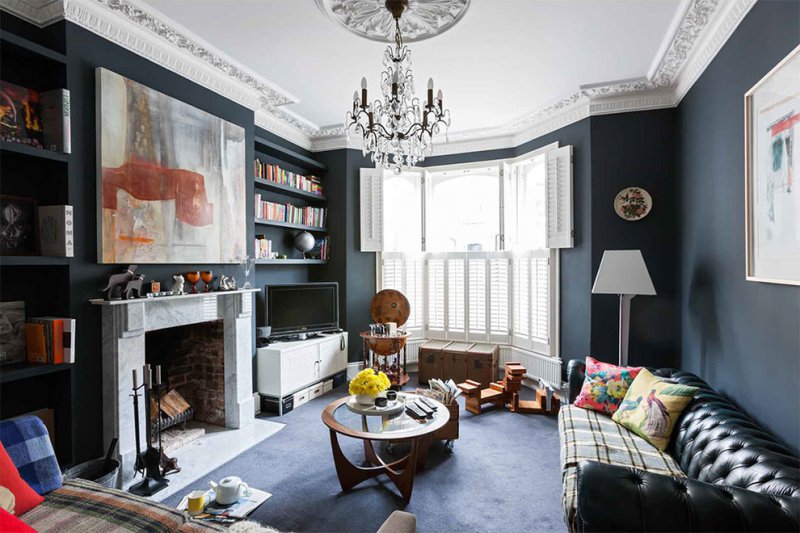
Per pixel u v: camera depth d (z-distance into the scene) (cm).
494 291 502
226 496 198
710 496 132
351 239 506
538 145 461
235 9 253
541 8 252
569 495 186
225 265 352
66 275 238
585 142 398
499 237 498
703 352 301
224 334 352
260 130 434
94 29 251
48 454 186
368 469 258
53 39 240
